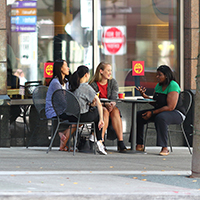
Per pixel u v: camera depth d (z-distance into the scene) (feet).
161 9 87.10
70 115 69.21
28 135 81.87
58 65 74.08
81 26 85.66
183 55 86.74
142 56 87.04
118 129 73.77
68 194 40.78
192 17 86.07
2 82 79.87
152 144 85.71
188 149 82.43
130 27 86.63
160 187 45.29
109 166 58.90
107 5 86.02
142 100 71.15
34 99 74.54
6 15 83.71
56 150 75.46
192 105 84.74
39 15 84.53
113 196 41.22
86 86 68.18
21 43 84.17
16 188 43.37
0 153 70.74
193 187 45.70
